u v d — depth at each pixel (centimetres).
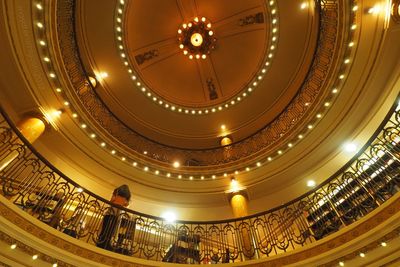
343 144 727
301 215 654
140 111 1101
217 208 859
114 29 981
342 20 653
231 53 1105
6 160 542
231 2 1036
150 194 844
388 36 552
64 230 504
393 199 429
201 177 871
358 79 650
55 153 729
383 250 415
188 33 1084
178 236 622
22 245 395
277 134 916
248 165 863
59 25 720
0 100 632
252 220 719
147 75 1084
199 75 1145
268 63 1046
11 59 582
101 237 530
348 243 447
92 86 866
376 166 534
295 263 488
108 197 796
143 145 1010
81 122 739
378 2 558
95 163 775
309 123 762
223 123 1143
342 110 702
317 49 818
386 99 626
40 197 514
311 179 788
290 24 976
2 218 378
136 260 500
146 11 1023
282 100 1058
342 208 564
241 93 1111
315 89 796
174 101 1136
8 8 533
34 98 645
